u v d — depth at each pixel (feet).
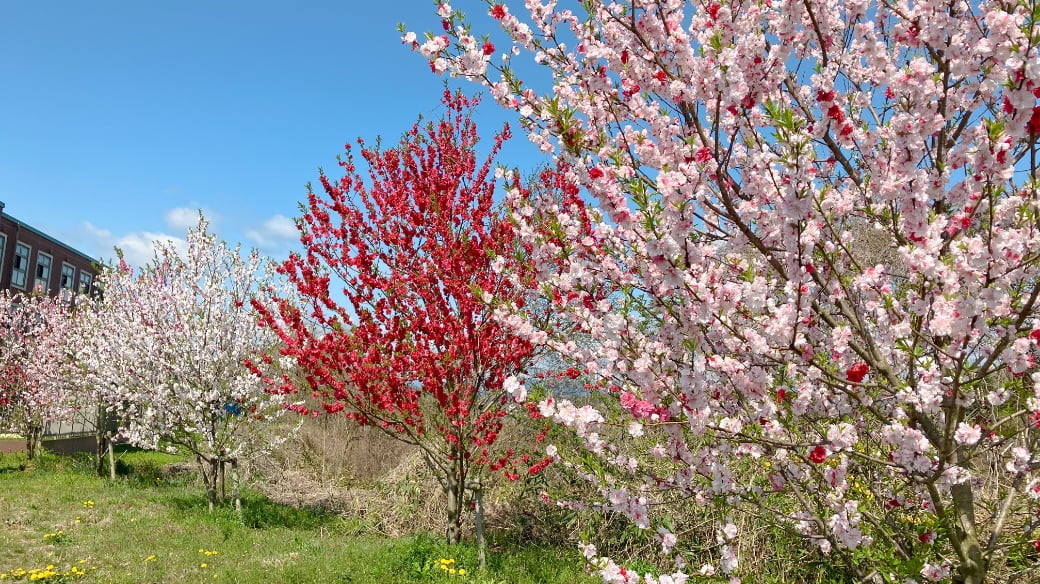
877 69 8.98
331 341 21.07
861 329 8.13
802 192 6.74
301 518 30.48
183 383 30.78
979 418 9.75
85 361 38.65
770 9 9.18
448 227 19.56
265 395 34.22
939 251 7.63
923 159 8.70
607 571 8.38
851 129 7.33
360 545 24.49
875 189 8.20
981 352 8.52
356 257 20.67
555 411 8.31
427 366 19.79
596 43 8.89
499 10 9.55
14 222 83.35
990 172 6.52
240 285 33.01
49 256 92.68
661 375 8.12
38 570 19.39
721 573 9.53
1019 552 9.81
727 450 9.01
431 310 20.35
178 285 32.27
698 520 18.28
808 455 8.79
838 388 8.09
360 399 21.71
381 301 20.94
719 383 8.40
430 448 23.65
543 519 25.43
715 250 9.02
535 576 19.90
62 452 55.52
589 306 9.23
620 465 11.14
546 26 9.77
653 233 6.89
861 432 9.98
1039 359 8.40
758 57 7.84
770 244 8.11
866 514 8.87
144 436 32.73
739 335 7.73
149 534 25.02
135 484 37.50
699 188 7.57
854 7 8.27
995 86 7.31
